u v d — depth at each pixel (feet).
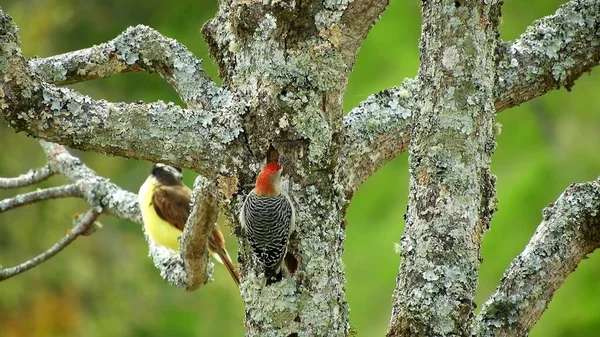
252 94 29.22
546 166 73.72
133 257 92.48
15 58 27.40
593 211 31.73
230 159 29.14
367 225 76.74
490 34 28.43
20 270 43.11
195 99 31.14
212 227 37.42
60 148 46.19
